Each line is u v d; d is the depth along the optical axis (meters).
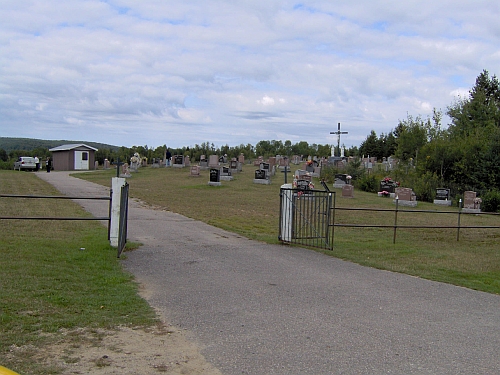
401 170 40.16
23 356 4.89
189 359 5.06
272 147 80.62
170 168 47.88
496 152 36.94
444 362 5.26
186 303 7.14
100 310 6.52
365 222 19.41
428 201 33.66
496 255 13.96
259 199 25.66
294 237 13.23
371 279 9.48
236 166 44.69
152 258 10.23
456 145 38.97
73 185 29.42
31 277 7.78
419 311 7.33
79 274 8.32
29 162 48.41
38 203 19.02
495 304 8.08
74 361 4.85
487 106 56.91
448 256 13.20
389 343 5.78
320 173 40.75
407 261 12.02
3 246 10.02
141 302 7.04
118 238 10.25
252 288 8.18
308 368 4.92
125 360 4.95
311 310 7.05
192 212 19.25
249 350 5.36
